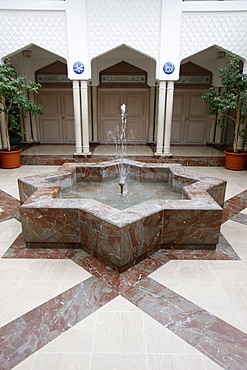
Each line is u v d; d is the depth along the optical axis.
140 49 5.88
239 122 5.86
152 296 1.96
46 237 2.55
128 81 8.20
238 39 5.77
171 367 1.44
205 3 5.55
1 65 5.29
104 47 5.88
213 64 7.93
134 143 8.73
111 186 3.94
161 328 1.68
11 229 3.01
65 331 1.65
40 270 2.26
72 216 2.46
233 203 3.87
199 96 8.32
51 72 8.12
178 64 5.93
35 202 2.58
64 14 5.64
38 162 6.44
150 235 2.41
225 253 2.55
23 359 1.47
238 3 5.53
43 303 1.88
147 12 5.66
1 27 5.70
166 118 6.31
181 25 5.72
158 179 4.11
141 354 1.51
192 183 3.56
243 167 5.95
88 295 1.96
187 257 2.47
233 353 1.52
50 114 8.50
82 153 6.51
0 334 1.62
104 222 2.21
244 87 5.51
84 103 6.22
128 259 2.25
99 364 1.46
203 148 8.02
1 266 2.31
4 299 1.92
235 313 1.82
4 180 5.03
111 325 1.70
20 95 5.43
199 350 1.54
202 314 1.80
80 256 2.46
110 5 5.62
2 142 6.44
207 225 2.51
